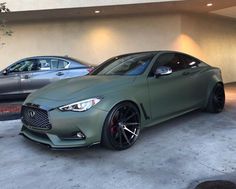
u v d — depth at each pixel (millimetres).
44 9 10383
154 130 5875
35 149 5148
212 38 13234
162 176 4004
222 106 7125
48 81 9742
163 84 5574
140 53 6195
